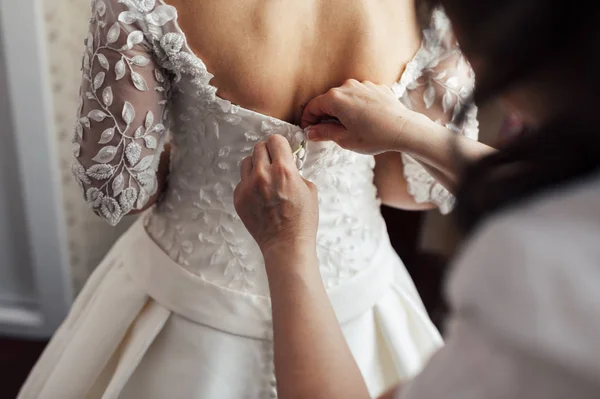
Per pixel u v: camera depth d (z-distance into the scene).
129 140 0.79
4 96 1.64
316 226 0.69
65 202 1.78
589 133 0.36
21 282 1.88
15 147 1.69
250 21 0.73
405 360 0.97
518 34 0.38
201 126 0.81
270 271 0.65
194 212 0.87
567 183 0.38
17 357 1.85
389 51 0.80
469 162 0.46
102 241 1.87
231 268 0.86
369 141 0.78
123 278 0.97
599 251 0.35
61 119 1.69
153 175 0.85
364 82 0.79
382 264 0.97
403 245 1.72
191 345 0.87
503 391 0.37
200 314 0.87
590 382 0.33
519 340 0.35
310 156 0.83
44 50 1.58
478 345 0.39
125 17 0.72
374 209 0.99
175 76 0.79
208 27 0.73
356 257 0.92
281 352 0.59
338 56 0.77
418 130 0.77
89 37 0.77
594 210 0.36
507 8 0.39
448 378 0.40
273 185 0.68
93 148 0.80
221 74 0.76
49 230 1.77
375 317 0.97
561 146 0.38
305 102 0.80
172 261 0.89
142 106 0.78
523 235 0.37
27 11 1.52
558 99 0.38
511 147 0.42
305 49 0.76
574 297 0.34
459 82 0.88
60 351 1.12
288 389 0.56
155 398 0.88
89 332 0.96
